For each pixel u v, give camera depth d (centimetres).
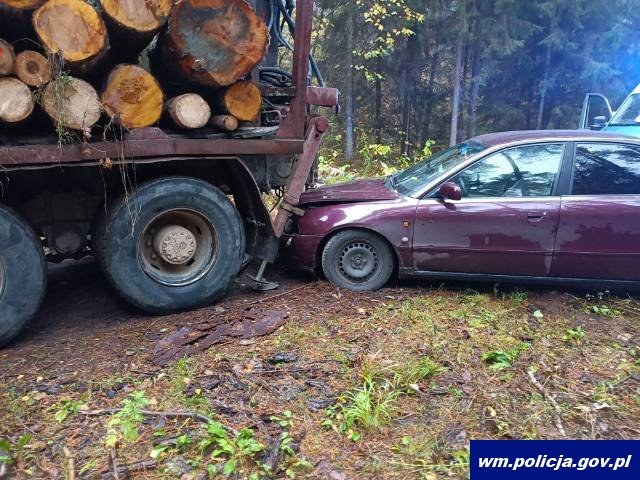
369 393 306
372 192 494
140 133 368
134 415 278
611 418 302
